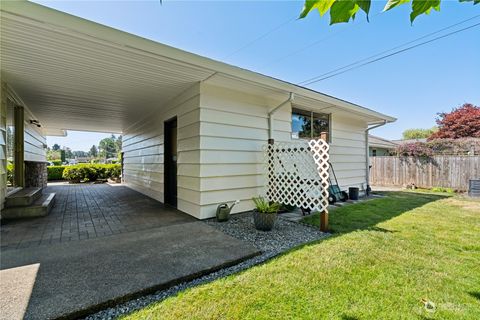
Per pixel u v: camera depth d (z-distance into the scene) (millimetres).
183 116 4785
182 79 4035
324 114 6832
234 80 4090
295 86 4727
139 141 8250
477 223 3994
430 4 860
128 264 2328
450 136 15914
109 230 3551
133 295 1829
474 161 8578
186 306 1706
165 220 4180
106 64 3371
